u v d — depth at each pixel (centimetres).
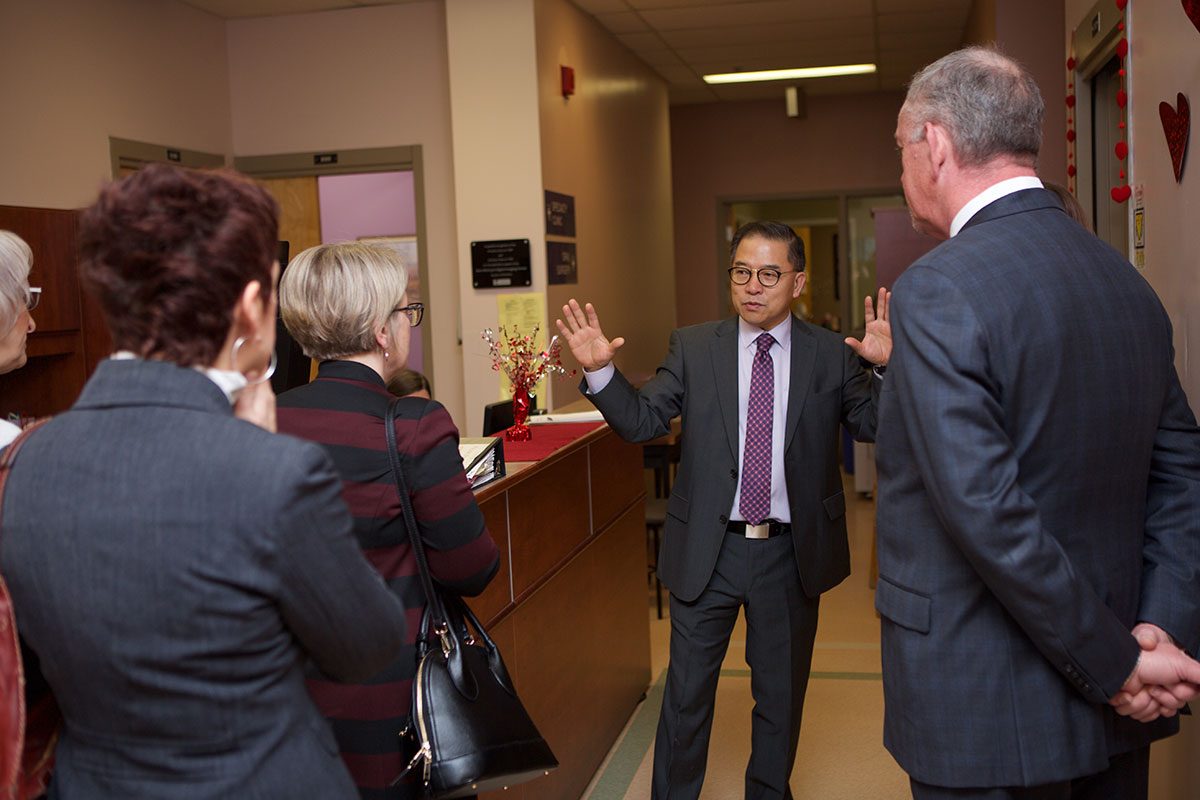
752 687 264
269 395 115
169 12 545
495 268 546
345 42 586
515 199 542
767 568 255
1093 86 388
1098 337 144
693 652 261
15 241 197
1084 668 138
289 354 238
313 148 594
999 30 509
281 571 101
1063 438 142
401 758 162
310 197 604
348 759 161
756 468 255
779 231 254
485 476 234
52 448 104
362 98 586
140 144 520
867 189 953
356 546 109
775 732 261
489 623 240
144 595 99
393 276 171
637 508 391
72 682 102
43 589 101
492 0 537
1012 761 145
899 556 155
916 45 746
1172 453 157
